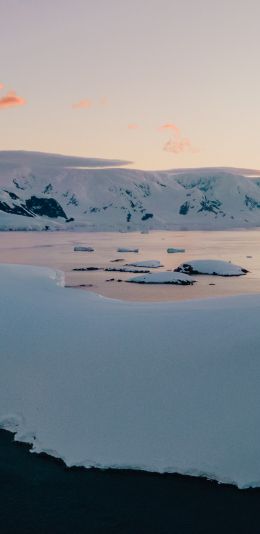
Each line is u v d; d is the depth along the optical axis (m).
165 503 24.03
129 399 29.73
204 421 27.61
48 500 24.23
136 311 43.44
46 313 43.16
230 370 30.25
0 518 23.12
